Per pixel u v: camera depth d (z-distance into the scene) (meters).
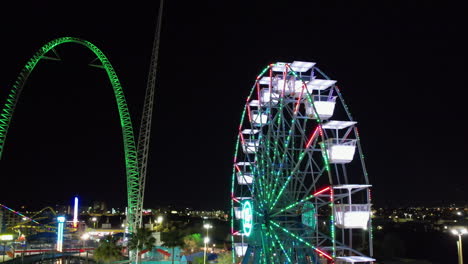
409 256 159.12
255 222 51.47
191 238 122.94
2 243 124.31
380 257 148.88
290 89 48.47
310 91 47.69
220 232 171.75
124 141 99.69
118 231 178.62
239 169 60.03
